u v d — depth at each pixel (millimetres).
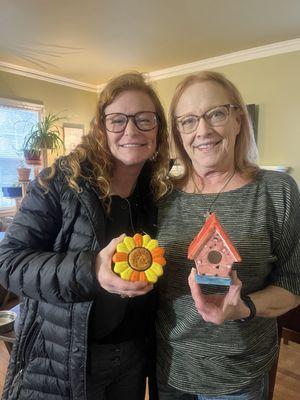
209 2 2506
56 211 892
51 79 4355
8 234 895
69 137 4656
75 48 3402
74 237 887
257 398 899
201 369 888
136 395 1111
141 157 984
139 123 969
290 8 2629
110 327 956
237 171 979
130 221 1015
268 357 920
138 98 966
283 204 880
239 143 1004
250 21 2857
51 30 2941
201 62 3939
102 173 935
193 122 952
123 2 2477
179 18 2760
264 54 3533
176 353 938
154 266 770
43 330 911
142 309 1027
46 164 4238
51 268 794
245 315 800
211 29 3004
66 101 4590
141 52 3570
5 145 3992
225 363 869
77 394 880
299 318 1269
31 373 928
